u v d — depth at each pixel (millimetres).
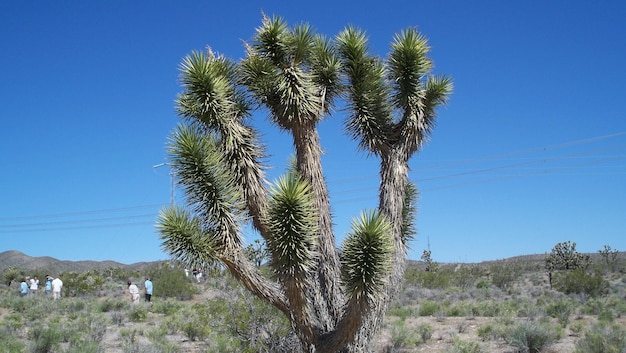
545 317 20688
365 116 8211
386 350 14859
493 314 23875
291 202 6758
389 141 8320
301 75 7836
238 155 7531
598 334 14422
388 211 8008
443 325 20516
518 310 24219
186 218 6988
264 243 7387
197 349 15523
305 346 7477
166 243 6887
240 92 8203
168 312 25766
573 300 27656
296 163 8266
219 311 14078
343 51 8508
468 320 22000
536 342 14648
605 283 31844
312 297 7531
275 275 7031
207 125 7629
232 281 13922
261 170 7664
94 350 14734
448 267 70000
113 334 18891
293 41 8156
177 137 7199
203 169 7102
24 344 15609
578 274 31906
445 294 35438
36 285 40406
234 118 7758
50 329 16266
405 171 8227
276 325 12961
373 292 6719
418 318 23281
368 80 8344
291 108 7684
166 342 16156
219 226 7129
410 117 8227
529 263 74875
